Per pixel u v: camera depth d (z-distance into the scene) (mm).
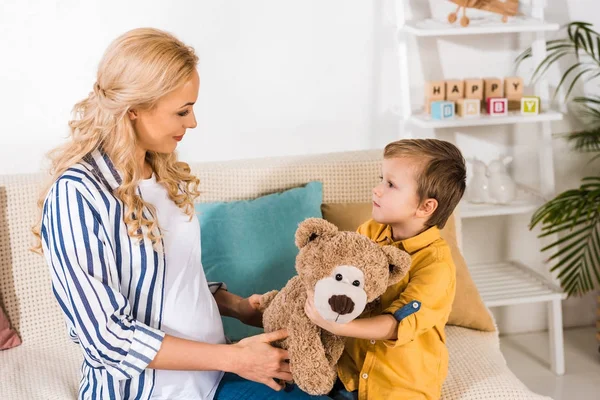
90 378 1490
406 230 1593
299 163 2205
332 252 1339
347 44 2561
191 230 1565
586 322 3035
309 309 1369
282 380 1563
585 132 2682
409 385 1541
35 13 2305
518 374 2711
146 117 1421
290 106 2584
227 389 1585
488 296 2574
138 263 1440
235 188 2156
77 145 1422
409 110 2539
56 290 1399
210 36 2461
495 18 2562
